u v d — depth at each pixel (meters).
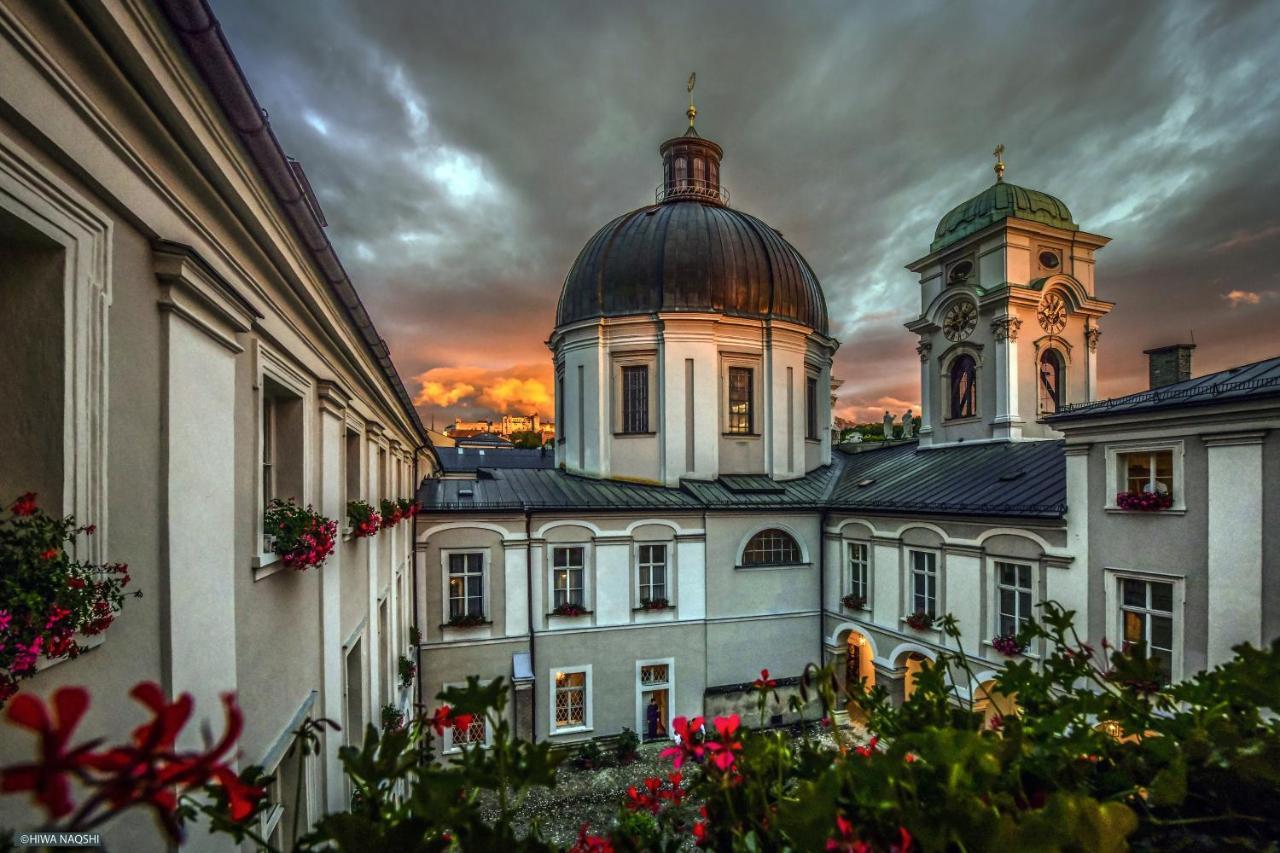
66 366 3.05
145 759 1.17
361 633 9.87
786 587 20.86
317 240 6.11
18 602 2.58
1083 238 21.53
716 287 23.36
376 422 11.27
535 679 18.39
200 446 4.34
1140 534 12.03
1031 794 2.68
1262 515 10.23
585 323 23.78
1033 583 14.14
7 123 2.69
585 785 15.89
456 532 18.08
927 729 2.29
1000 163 22.48
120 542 3.47
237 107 4.15
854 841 2.13
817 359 26.03
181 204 4.13
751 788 2.56
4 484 3.00
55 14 2.88
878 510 18.58
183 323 4.14
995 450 19.17
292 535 5.90
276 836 5.79
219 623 4.57
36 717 1.03
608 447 23.58
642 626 19.41
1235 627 10.54
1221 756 2.45
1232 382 10.97
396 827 1.94
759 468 23.86
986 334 21.06
